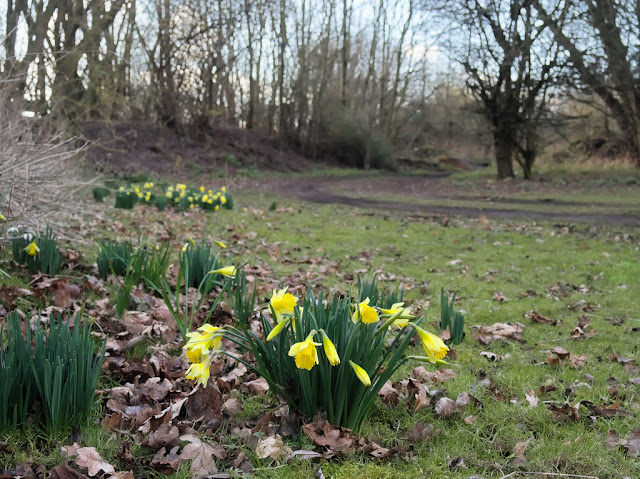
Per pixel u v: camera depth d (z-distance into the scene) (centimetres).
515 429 291
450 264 769
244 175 3016
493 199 1900
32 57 948
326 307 281
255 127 4225
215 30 2684
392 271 712
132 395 299
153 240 812
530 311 527
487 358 404
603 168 2666
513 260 805
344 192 2322
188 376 258
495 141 2642
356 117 4056
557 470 255
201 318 432
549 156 3125
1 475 221
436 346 246
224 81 3588
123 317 418
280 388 278
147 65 2392
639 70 2258
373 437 274
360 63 4369
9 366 242
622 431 293
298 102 3981
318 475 240
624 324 493
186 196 1270
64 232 670
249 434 266
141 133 2884
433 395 327
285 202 1730
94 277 516
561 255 836
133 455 245
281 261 747
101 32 1498
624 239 995
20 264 519
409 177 3603
